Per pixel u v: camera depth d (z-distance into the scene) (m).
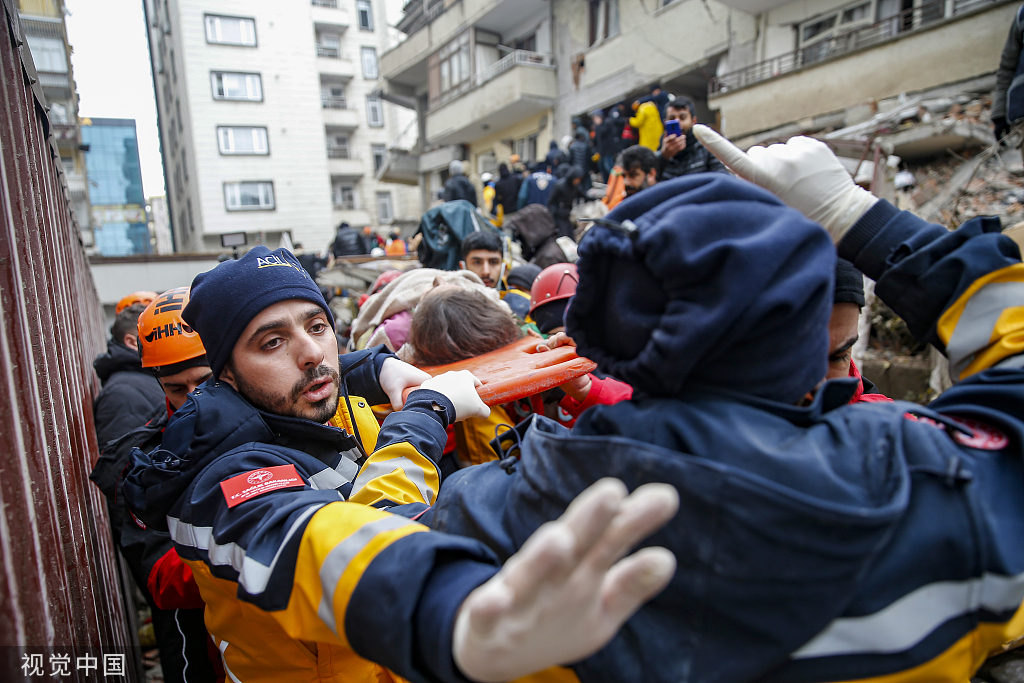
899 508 0.56
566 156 10.80
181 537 0.98
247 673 1.05
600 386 1.41
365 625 0.65
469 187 9.30
